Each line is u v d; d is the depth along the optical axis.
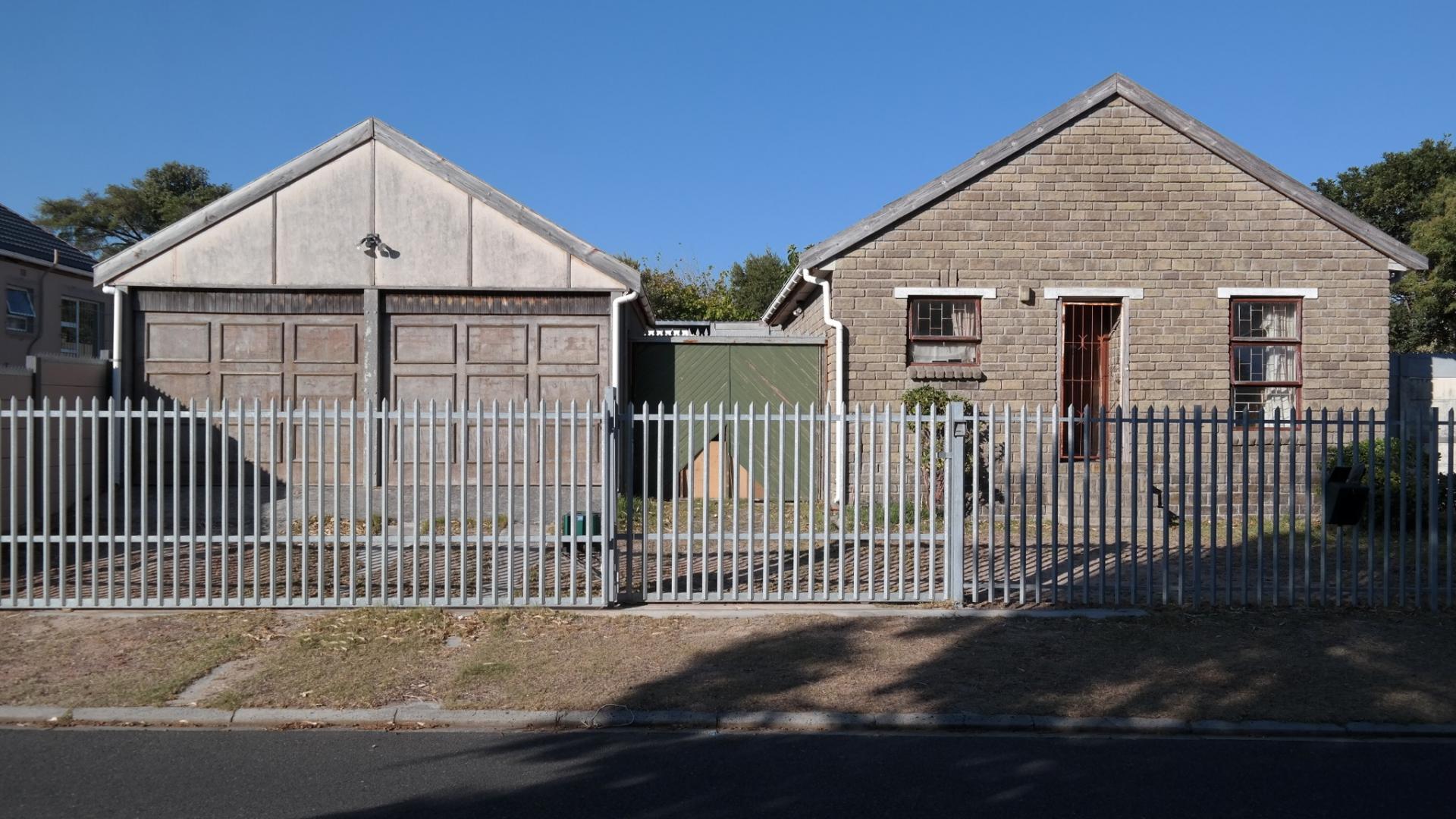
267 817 4.95
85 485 12.79
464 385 13.63
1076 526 13.16
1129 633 8.18
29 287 19.38
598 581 9.76
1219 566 10.70
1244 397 14.77
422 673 7.22
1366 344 14.60
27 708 6.56
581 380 13.70
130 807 5.07
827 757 5.88
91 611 8.65
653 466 15.38
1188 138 14.59
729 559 10.86
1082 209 14.56
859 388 14.47
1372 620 8.47
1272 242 14.59
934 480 9.05
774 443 15.25
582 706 6.62
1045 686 7.02
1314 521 13.55
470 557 10.78
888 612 8.77
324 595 8.99
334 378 13.54
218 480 13.45
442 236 13.57
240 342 13.54
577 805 5.11
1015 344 14.53
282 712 6.54
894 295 14.48
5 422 10.86
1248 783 5.49
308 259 13.49
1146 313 14.55
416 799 5.19
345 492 13.45
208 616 8.53
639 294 13.74
